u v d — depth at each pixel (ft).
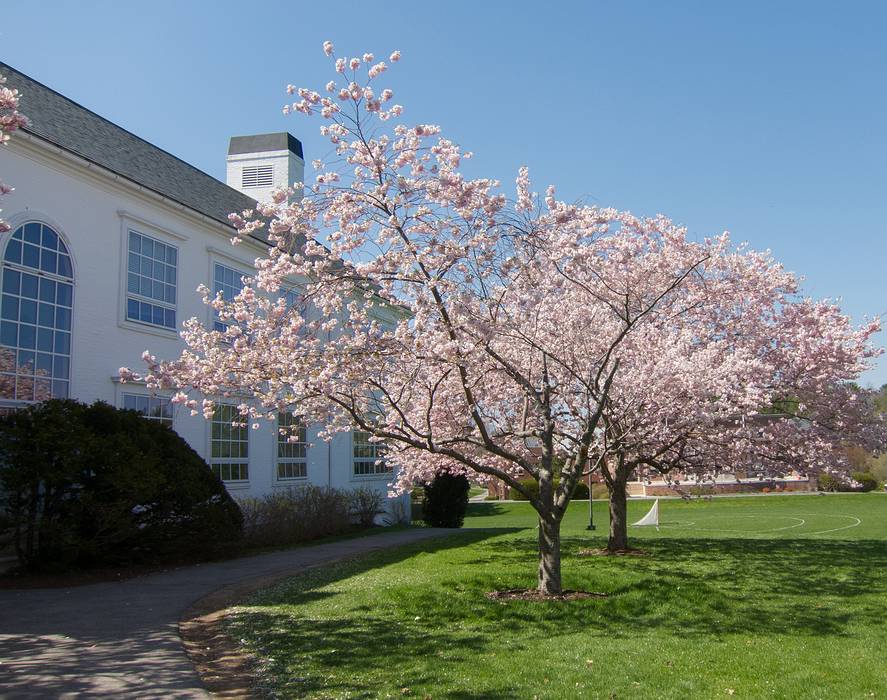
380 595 29.91
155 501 40.04
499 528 72.43
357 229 28.17
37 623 25.52
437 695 17.46
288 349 27.61
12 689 17.54
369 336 28.86
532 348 34.27
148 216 49.62
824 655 21.18
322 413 30.14
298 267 28.17
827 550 45.24
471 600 28.55
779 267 44.98
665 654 21.21
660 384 37.32
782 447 41.96
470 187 26.78
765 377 39.78
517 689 17.93
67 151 42.19
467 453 43.11
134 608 28.50
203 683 18.29
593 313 38.58
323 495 63.05
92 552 36.65
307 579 35.88
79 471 35.47
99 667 19.54
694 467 43.27
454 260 26.94
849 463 43.45
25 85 46.70
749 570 36.24
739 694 17.72
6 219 38.75
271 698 17.29
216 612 28.17
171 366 27.78
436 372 32.22
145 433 41.06
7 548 36.73
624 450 39.22
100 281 45.09
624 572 34.68
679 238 41.04
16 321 39.19
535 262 28.50
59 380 41.78
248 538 51.47
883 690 18.02
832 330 42.34
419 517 101.55
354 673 19.29
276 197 27.96
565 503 30.37
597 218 31.19
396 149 28.17
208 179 65.57
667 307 44.06
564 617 26.22
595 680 18.72
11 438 34.55
